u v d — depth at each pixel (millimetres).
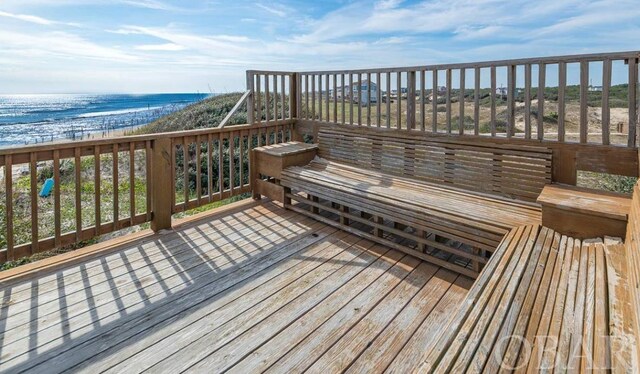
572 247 1905
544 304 1325
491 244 2273
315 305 2141
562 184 2730
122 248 2939
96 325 1968
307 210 3760
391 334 1865
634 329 1122
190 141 3564
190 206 3639
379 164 3891
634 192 1937
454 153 3305
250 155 4254
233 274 2533
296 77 4812
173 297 2242
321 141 4496
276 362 1672
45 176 6266
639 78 2422
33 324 1969
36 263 2652
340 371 1608
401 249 2850
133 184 3127
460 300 2182
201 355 1727
